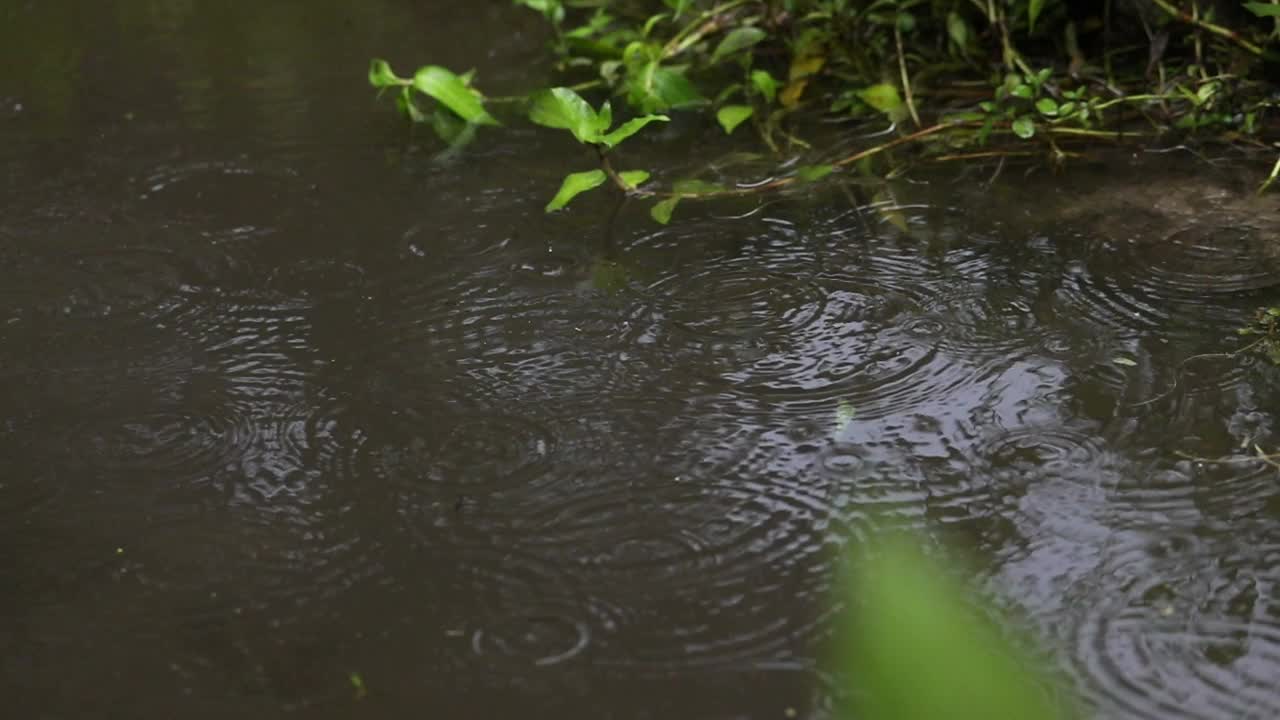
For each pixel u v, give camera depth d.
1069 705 1.12
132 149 2.46
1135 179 2.16
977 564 1.30
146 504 1.45
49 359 1.77
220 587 1.32
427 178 2.30
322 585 1.31
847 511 1.40
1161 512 1.37
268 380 1.70
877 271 1.93
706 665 1.18
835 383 1.65
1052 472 1.45
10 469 1.52
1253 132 2.25
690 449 1.52
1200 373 1.62
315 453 1.54
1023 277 1.88
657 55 2.66
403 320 1.84
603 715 1.13
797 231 2.07
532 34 3.01
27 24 3.18
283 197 2.25
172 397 1.66
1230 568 1.28
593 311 1.85
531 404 1.63
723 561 1.33
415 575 1.33
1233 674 1.14
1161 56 2.49
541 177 2.30
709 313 1.83
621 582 1.30
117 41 3.04
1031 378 1.63
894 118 2.39
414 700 1.15
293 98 2.68
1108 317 1.76
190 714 1.14
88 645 1.24
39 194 2.28
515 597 1.29
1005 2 2.62
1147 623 1.21
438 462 1.51
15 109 2.67
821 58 2.62
